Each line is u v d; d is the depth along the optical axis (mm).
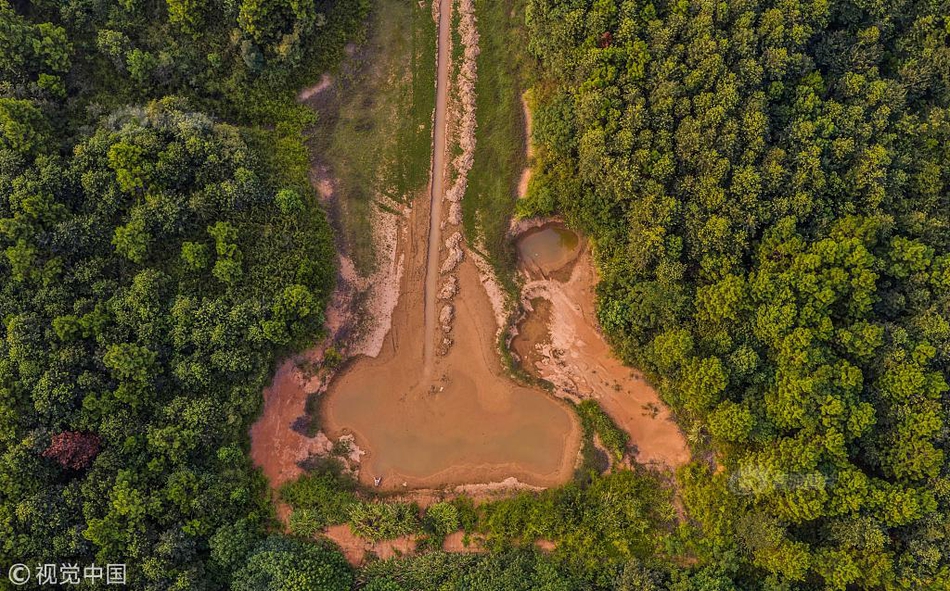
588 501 43594
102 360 38281
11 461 35500
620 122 41281
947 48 41188
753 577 40438
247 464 42625
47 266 38250
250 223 43219
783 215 39281
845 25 42688
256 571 39312
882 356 37344
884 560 35656
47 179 38438
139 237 39562
